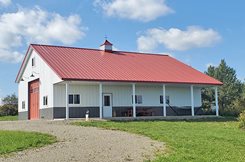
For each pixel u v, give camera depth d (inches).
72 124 900.6
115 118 1089.4
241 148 625.0
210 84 1331.2
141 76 1231.5
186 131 789.9
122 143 614.2
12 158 496.1
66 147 569.3
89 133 723.4
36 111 1286.9
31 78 1330.0
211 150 583.2
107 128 821.9
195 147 598.5
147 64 1403.8
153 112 1327.5
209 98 2106.3
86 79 1085.1
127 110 1275.8
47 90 1190.9
